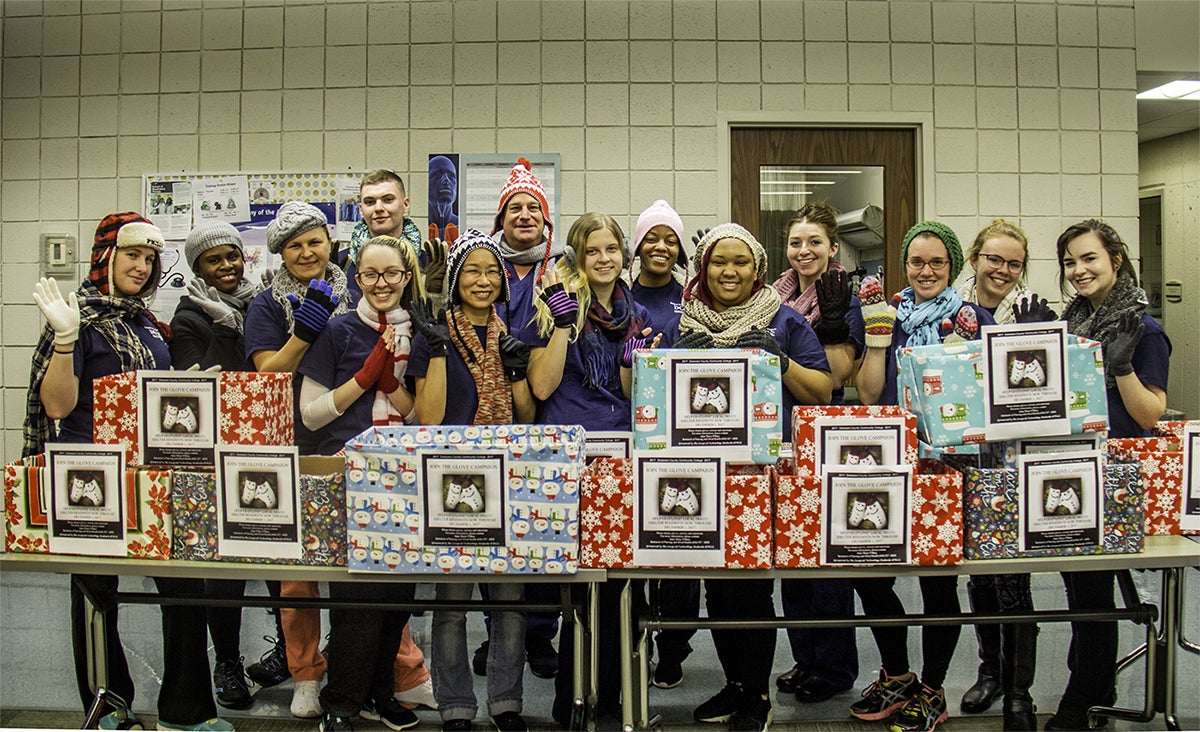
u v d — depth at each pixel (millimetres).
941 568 1938
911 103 3703
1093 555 1974
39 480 2031
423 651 3000
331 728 2172
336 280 2609
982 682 2467
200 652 2230
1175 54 3771
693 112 3674
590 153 3684
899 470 1924
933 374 1992
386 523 1901
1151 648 2188
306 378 2285
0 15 3844
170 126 3789
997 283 2604
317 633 2453
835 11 3674
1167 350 2273
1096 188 3762
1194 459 2100
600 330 2385
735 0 3658
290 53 3729
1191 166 4902
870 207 3754
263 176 3746
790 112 3684
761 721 2221
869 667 2824
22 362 3869
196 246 2721
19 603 3463
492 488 1889
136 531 2002
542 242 2691
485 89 3686
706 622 2059
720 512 1919
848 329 2447
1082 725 2275
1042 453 1991
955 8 3695
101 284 2266
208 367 2682
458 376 2252
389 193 2906
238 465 1963
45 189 3859
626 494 1934
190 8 3758
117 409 2078
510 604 1974
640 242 2594
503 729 2209
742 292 2338
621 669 2033
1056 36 3730
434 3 3678
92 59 3812
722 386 1987
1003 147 3736
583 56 3668
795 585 2543
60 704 2500
